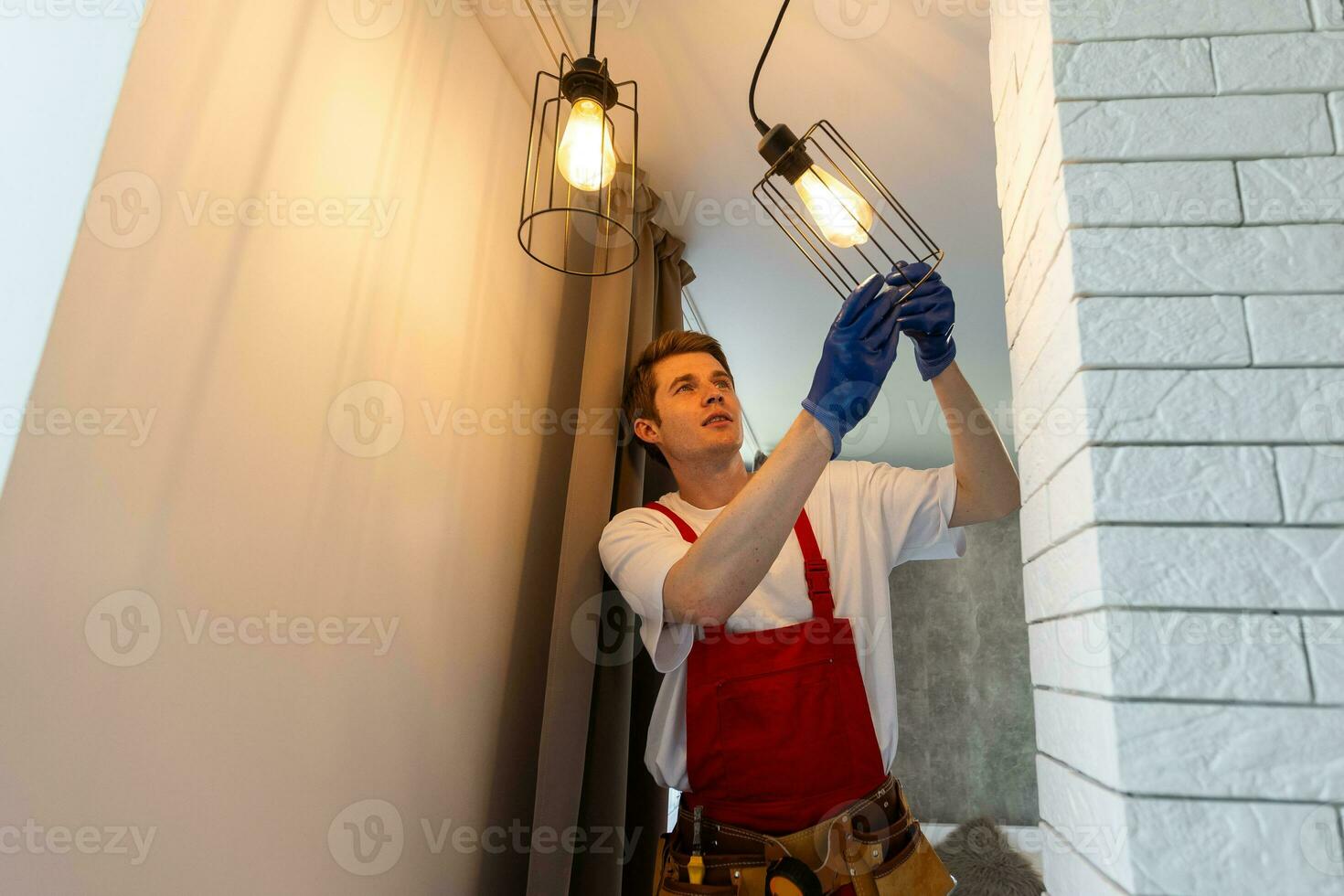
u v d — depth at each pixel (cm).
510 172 165
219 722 86
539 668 168
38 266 71
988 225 218
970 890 298
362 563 112
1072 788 63
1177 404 59
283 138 99
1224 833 51
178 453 82
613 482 168
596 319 175
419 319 129
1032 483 75
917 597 454
